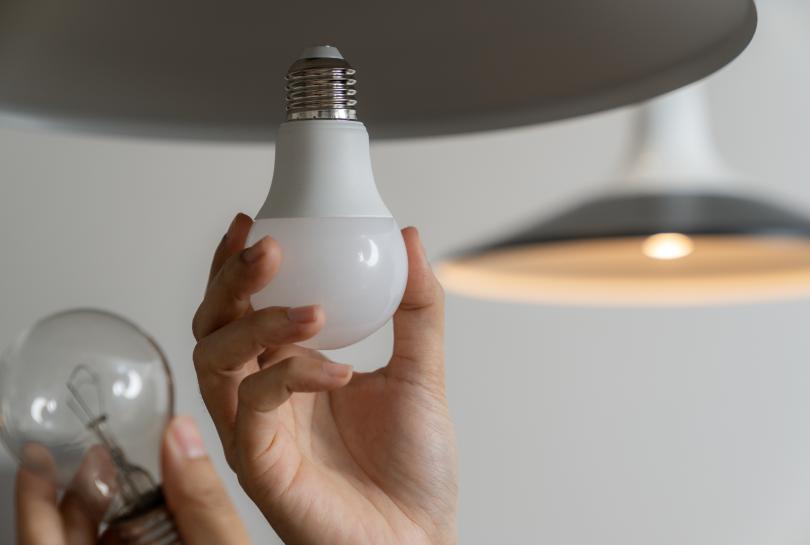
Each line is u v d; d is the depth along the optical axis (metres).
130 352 0.64
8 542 1.23
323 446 0.76
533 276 0.91
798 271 0.88
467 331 1.44
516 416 1.46
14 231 1.29
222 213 1.38
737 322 1.51
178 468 0.65
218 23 0.60
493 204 1.44
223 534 0.66
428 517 0.75
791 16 1.54
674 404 1.50
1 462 1.23
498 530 1.45
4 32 0.58
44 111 0.66
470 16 0.60
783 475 1.52
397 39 0.62
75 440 0.62
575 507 1.48
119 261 1.34
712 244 0.86
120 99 0.66
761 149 1.53
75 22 0.59
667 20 0.56
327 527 0.69
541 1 0.59
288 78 0.50
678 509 1.50
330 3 0.60
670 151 0.85
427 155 1.42
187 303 1.36
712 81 1.51
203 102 0.67
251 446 0.61
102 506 0.64
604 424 1.48
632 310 1.48
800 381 1.53
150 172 1.35
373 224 0.49
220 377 0.66
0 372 0.63
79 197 1.32
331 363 0.53
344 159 0.49
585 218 0.68
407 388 0.76
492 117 0.68
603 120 1.47
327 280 0.48
